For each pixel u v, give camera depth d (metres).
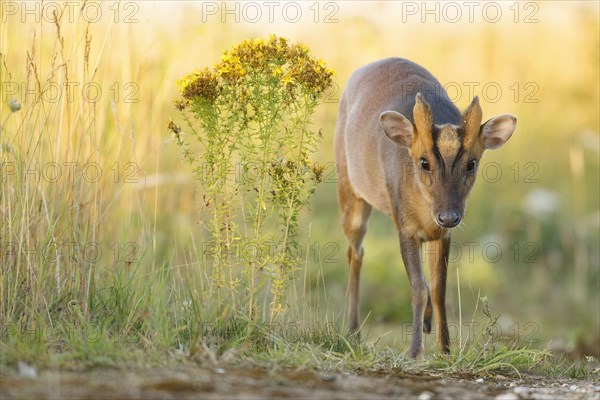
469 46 21.91
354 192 12.28
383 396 7.90
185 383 7.48
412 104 11.12
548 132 21.25
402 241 10.88
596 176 20.48
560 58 22.30
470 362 9.94
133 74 12.73
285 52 9.87
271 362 8.80
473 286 17.23
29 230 9.84
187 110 14.05
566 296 17.66
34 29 10.62
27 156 10.10
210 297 9.90
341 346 9.94
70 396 6.95
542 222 19.14
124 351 8.47
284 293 10.45
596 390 8.94
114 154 12.31
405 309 16.44
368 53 19.53
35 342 8.66
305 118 10.05
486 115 21.16
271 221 11.96
